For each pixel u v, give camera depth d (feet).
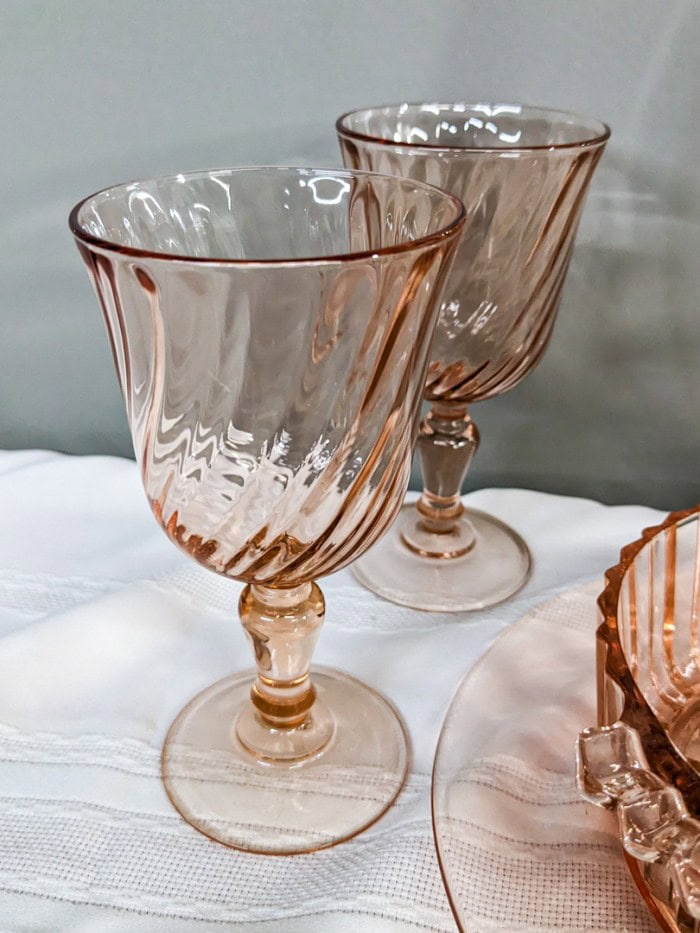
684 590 1.06
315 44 1.40
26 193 1.53
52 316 1.61
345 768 1.17
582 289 1.50
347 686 1.26
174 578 1.36
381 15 1.37
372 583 1.42
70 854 1.07
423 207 1.06
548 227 1.25
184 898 1.04
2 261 1.58
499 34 1.36
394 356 0.99
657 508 1.64
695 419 1.56
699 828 0.84
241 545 1.07
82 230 0.96
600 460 1.62
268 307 0.93
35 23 1.42
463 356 1.34
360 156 1.25
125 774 1.15
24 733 1.18
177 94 1.45
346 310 0.94
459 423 1.44
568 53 1.37
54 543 1.47
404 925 0.99
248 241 1.15
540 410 1.59
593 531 1.50
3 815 1.10
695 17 1.32
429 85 1.41
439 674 1.27
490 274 1.28
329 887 1.04
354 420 1.01
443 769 1.02
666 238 1.45
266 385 0.98
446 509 1.49
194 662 1.28
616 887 0.94
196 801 1.12
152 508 1.11
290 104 1.44
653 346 1.52
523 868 0.95
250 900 1.04
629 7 1.33
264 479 1.03
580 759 0.86
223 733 1.20
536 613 1.19
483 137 1.40
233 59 1.42
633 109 1.38
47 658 1.24
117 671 1.26
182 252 1.13
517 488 1.64
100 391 1.66
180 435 1.02
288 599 1.16
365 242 1.14
